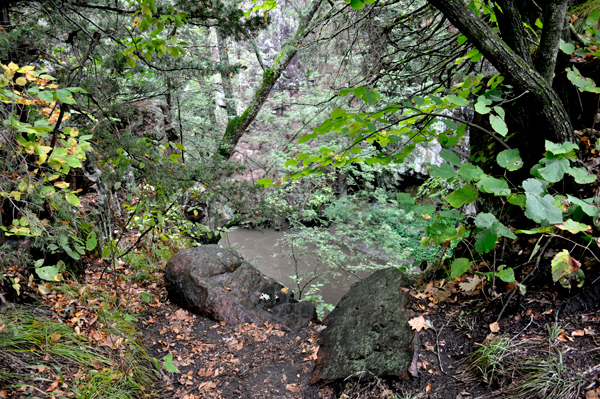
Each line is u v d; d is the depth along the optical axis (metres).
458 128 2.37
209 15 5.00
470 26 2.04
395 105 1.97
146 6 2.72
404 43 5.75
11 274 2.68
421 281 3.35
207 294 3.82
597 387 1.73
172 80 6.11
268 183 2.16
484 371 2.13
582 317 2.12
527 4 2.92
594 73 2.61
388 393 2.32
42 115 2.61
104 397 2.25
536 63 2.29
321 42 6.16
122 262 4.54
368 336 2.80
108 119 3.12
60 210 2.46
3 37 2.92
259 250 11.65
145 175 3.67
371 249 10.47
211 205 7.25
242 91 13.95
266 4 2.95
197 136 9.05
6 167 2.29
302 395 2.67
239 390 2.79
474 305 2.74
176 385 2.83
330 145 7.98
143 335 3.31
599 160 2.40
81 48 4.06
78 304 3.11
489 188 1.75
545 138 2.30
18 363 2.17
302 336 3.55
